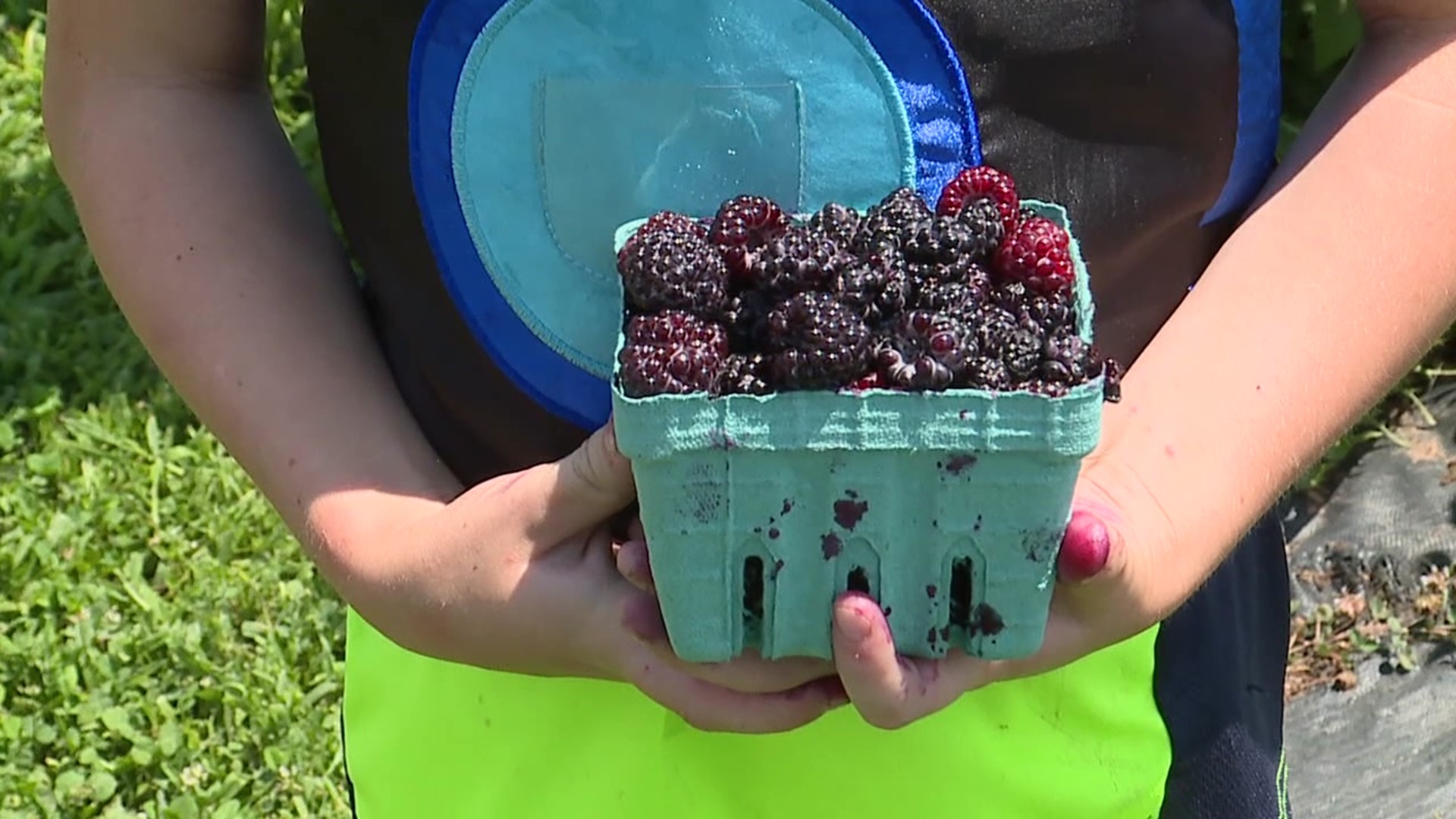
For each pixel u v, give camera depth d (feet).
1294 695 4.97
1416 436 5.54
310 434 2.73
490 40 2.53
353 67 2.65
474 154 2.57
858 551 2.43
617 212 2.55
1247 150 2.71
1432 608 5.08
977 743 2.77
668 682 2.57
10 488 5.71
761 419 2.35
